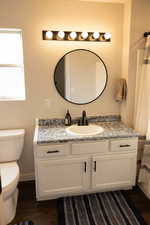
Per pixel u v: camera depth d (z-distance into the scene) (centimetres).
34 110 242
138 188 238
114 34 239
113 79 251
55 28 226
